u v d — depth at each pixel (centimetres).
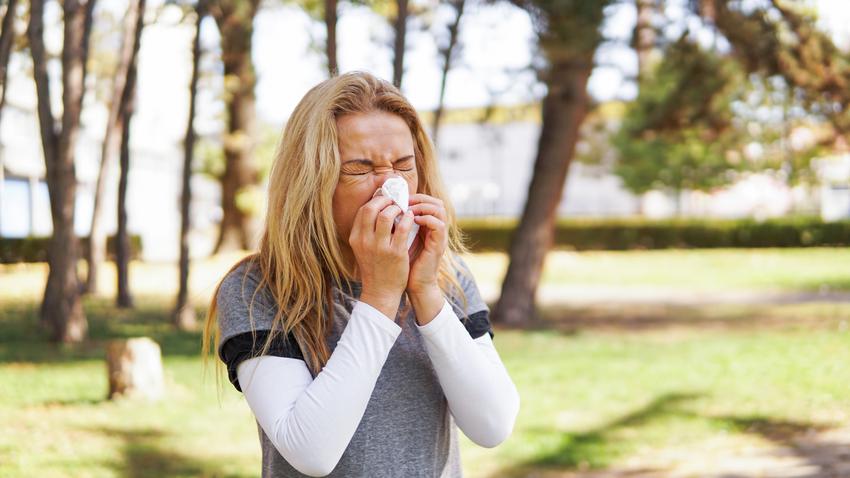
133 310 1356
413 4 930
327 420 121
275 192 139
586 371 818
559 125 1181
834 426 579
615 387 737
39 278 2047
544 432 585
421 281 131
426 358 140
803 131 1493
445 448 142
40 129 995
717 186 2812
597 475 489
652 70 1149
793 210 3403
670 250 2930
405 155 136
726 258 2538
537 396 707
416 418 137
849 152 1245
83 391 714
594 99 1183
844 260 2302
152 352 688
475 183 3828
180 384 739
